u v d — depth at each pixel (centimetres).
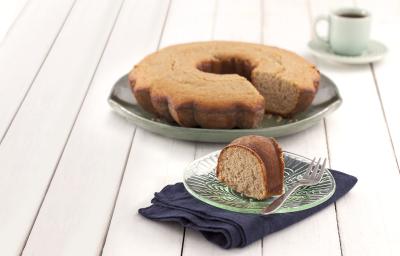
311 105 256
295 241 184
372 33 336
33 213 198
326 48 314
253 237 180
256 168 192
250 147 194
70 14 355
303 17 354
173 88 242
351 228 190
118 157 227
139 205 200
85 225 192
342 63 306
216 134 230
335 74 294
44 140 239
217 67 271
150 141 237
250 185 194
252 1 372
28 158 228
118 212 197
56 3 369
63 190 209
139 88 248
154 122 236
